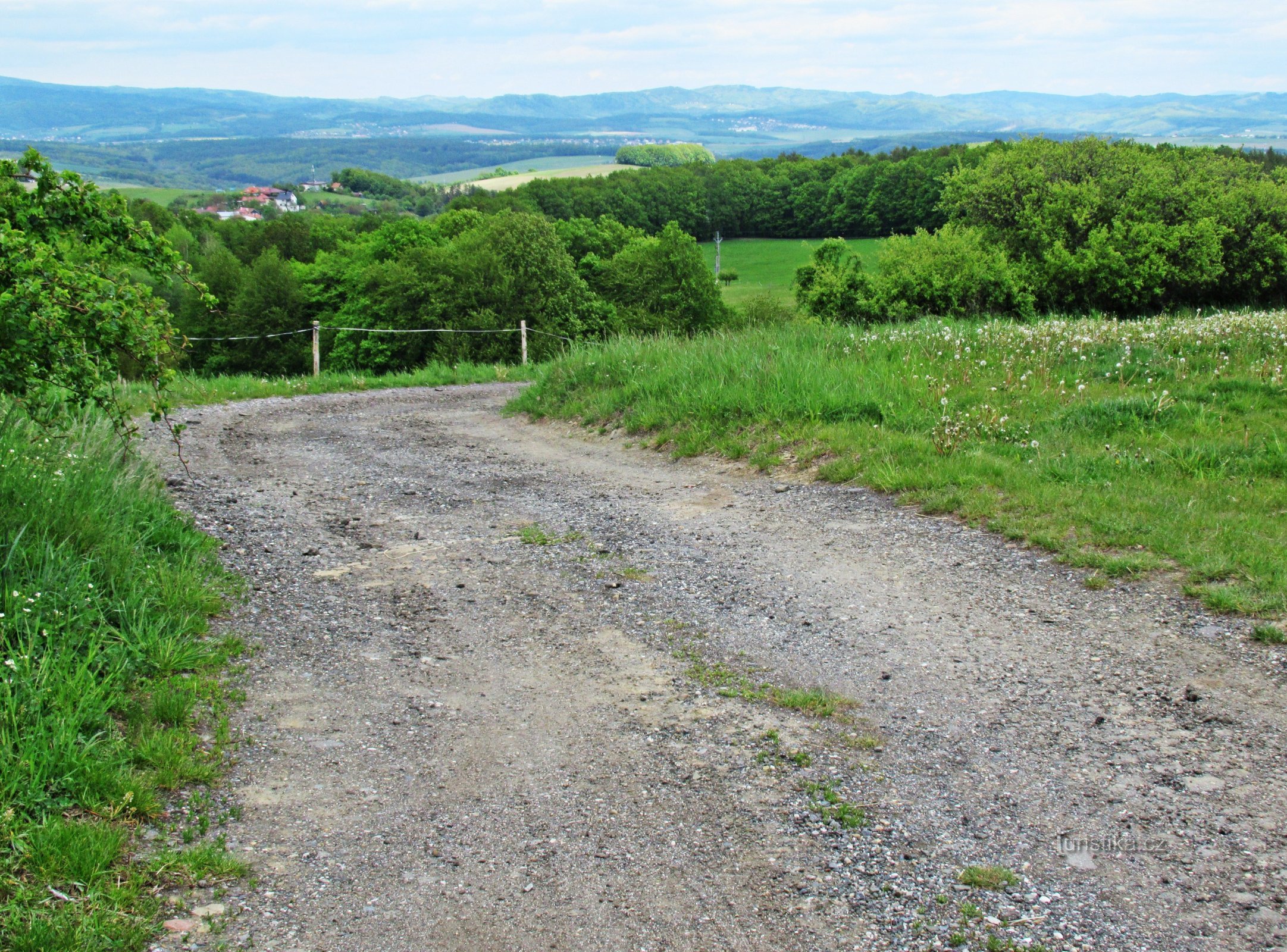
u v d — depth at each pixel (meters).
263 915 3.39
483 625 6.18
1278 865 3.42
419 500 9.55
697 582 6.83
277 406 17.25
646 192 104.12
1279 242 36.47
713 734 4.66
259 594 6.66
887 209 93.25
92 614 5.42
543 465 11.16
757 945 3.20
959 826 3.81
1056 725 4.55
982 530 7.35
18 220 5.77
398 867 3.68
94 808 3.87
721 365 13.02
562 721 4.86
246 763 4.45
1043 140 41.84
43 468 6.93
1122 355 12.23
